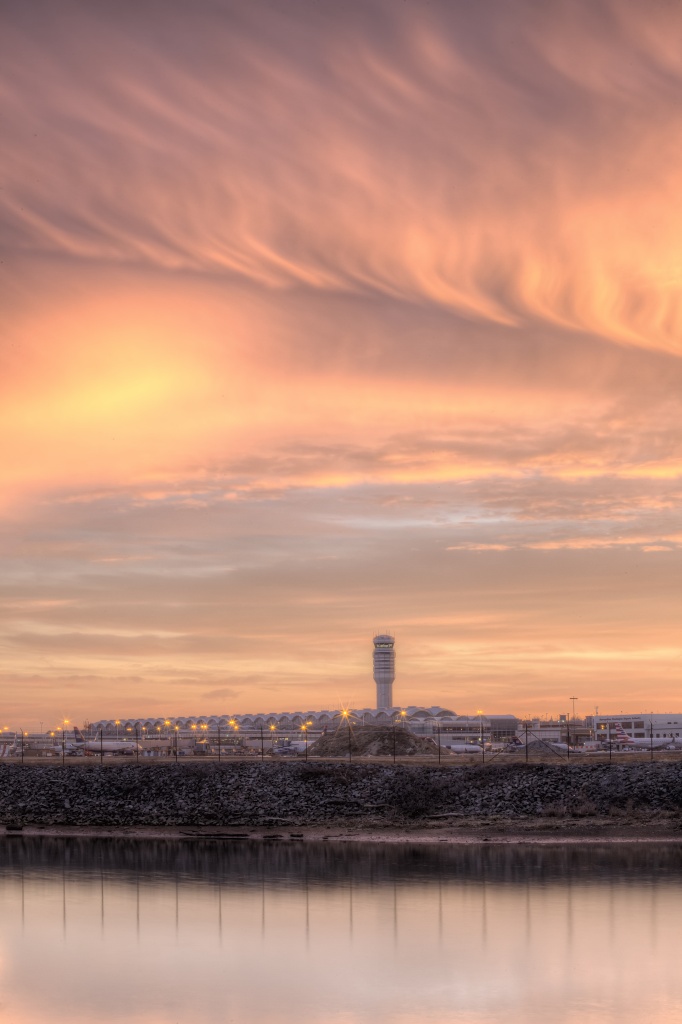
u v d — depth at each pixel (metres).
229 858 98.19
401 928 66.88
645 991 52.28
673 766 130.62
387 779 131.75
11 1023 47.56
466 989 52.81
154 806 131.12
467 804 124.12
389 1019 47.66
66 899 77.75
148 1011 49.47
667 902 74.50
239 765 141.12
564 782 126.75
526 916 70.06
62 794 136.00
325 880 84.56
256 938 64.44
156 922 69.31
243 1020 47.75
